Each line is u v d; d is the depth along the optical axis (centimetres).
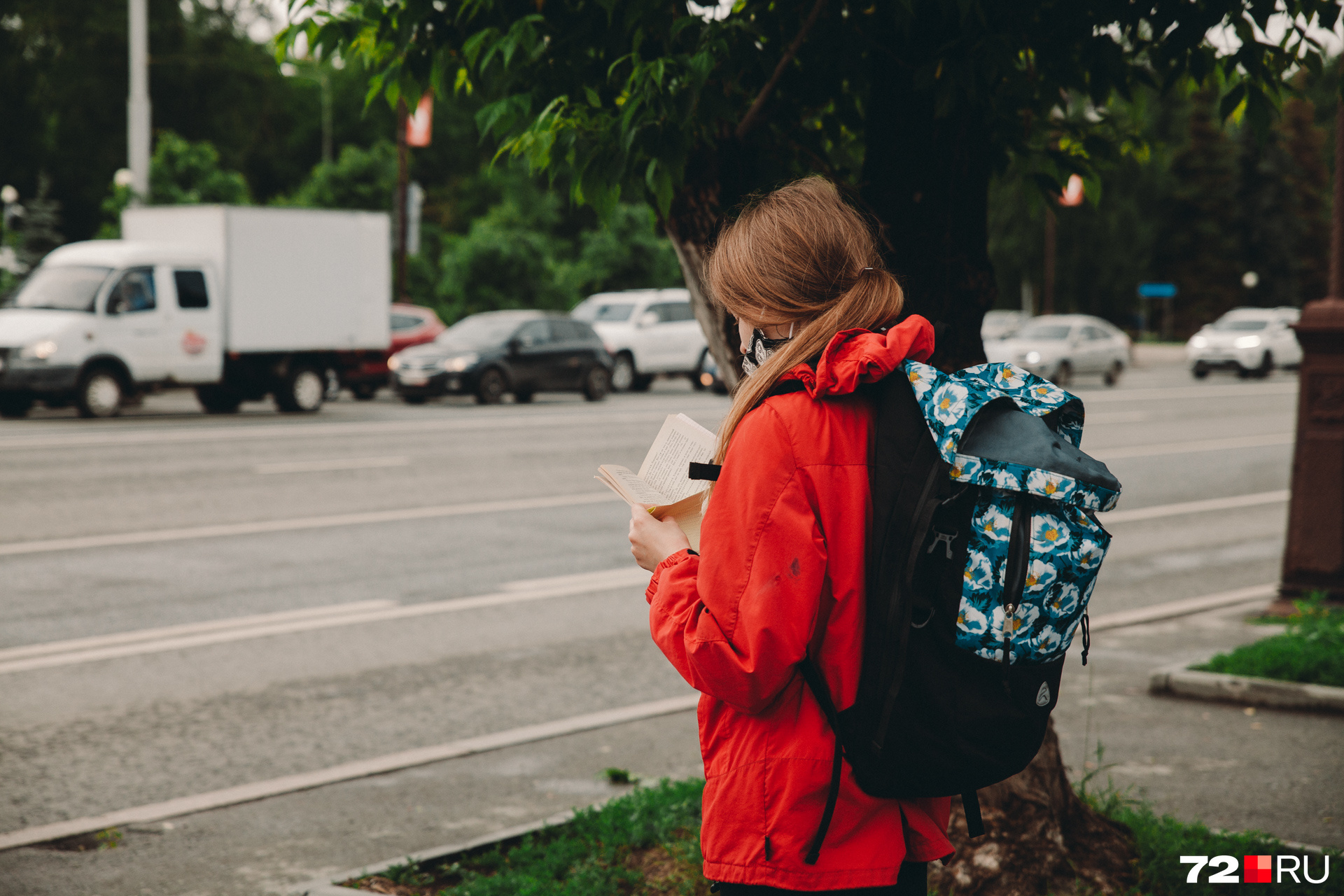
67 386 1897
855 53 350
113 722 594
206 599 838
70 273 1953
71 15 4681
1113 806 425
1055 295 6669
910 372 187
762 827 186
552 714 615
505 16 377
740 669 180
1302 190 7712
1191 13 338
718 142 378
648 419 2133
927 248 361
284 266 2153
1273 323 3806
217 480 1343
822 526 183
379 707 622
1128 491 1477
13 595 838
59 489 1254
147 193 2867
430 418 2117
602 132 340
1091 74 393
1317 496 809
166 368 1998
